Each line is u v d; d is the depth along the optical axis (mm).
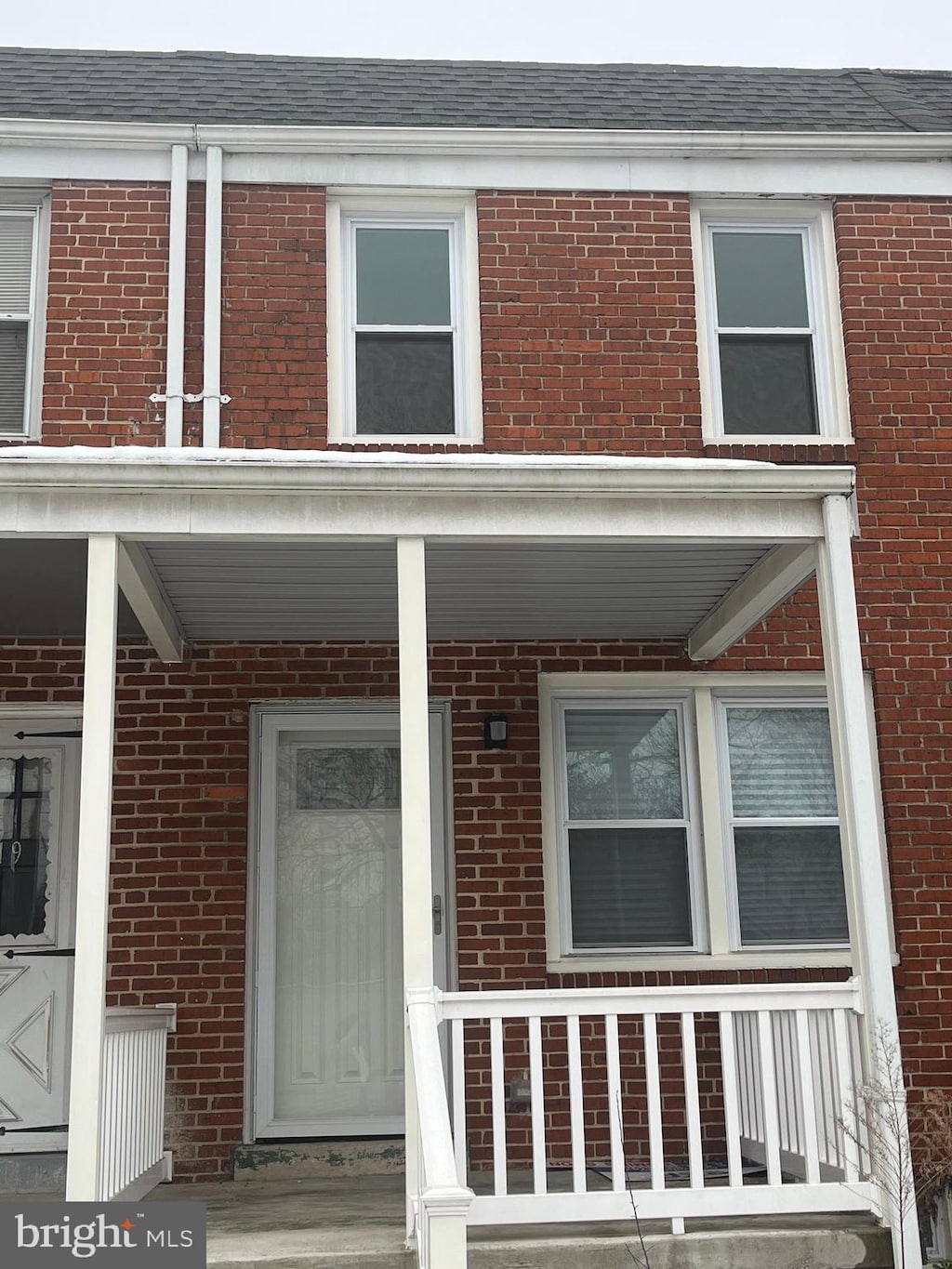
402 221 8461
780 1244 5223
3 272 8156
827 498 5816
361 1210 6098
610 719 8016
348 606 7098
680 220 8398
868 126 8703
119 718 7645
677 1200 5285
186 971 7418
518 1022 7508
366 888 7785
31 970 7453
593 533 5719
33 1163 7242
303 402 7945
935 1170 6699
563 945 7684
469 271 8336
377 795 7895
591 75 9469
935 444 8148
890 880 7609
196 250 8078
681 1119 7453
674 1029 7535
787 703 8086
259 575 6457
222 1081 7320
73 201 8094
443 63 9500
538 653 7906
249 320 8016
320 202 8234
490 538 5680
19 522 5422
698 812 7902
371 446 7914
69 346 7883
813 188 8492
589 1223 5434
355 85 8984
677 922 7812
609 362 8156
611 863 7844
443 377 8297
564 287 8242
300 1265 5000
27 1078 7355
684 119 8688
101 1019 5059
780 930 7832
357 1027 7633
